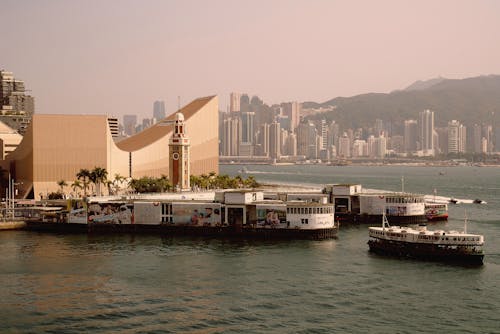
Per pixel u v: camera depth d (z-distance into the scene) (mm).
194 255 159625
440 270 142000
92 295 120375
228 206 198625
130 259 153875
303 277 134375
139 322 104812
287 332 100062
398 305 114125
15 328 102312
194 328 101938
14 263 149000
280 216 192625
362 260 153000
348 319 106250
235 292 122250
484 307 113312
